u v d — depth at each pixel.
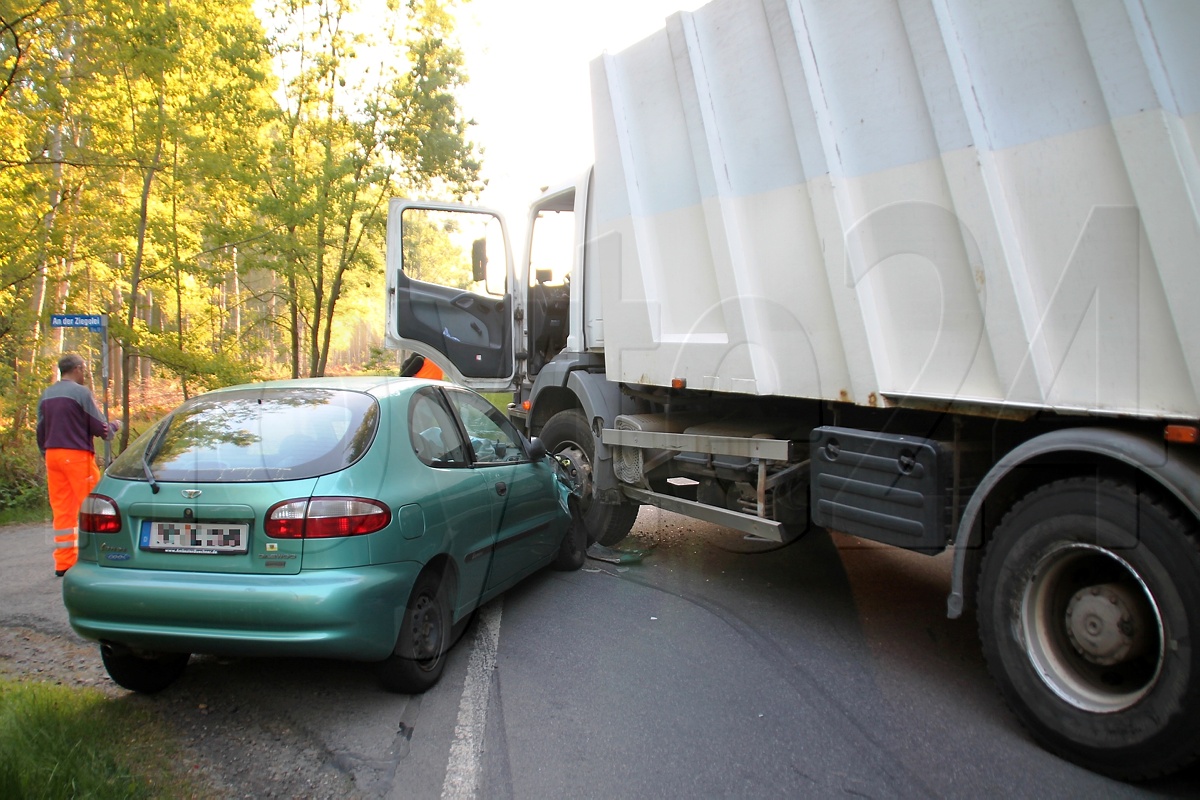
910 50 3.85
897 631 4.89
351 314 19.12
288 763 3.40
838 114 4.27
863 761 3.33
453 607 4.44
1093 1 3.13
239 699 4.08
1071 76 3.23
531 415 7.43
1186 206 2.94
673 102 5.43
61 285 13.23
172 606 3.63
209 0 13.45
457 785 3.19
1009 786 3.13
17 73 9.22
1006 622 3.51
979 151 3.58
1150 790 3.09
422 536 4.07
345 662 4.58
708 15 5.05
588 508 6.76
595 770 3.29
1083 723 3.20
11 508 10.67
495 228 8.09
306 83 15.16
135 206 13.80
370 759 3.43
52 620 5.51
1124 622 3.18
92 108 11.70
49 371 12.65
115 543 3.83
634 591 5.77
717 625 5.03
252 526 3.70
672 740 3.54
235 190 14.32
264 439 4.05
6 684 3.91
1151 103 2.99
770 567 6.35
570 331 6.97
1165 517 2.98
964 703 3.89
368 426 4.20
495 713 3.84
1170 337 3.02
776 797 3.07
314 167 14.91
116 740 3.54
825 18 4.27
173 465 3.95
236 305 17.17
